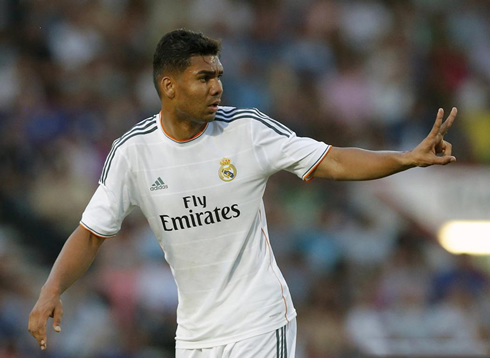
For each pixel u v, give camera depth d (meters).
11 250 36.16
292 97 47.53
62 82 43.69
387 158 14.02
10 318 33.47
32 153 39.84
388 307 36.38
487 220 36.44
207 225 15.02
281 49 49.75
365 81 49.88
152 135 15.08
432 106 50.94
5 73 42.84
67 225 38.31
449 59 53.16
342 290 37.19
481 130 50.53
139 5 48.97
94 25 46.97
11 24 45.28
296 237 39.00
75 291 34.84
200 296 15.35
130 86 45.19
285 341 15.28
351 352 34.28
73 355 33.19
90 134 41.50
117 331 34.00
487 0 57.09
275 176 41.25
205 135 14.93
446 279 37.75
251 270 15.13
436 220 37.12
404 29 53.56
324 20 51.69
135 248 36.47
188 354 15.62
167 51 14.59
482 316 36.28
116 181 15.07
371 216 39.94
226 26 49.56
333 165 14.46
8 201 38.03
